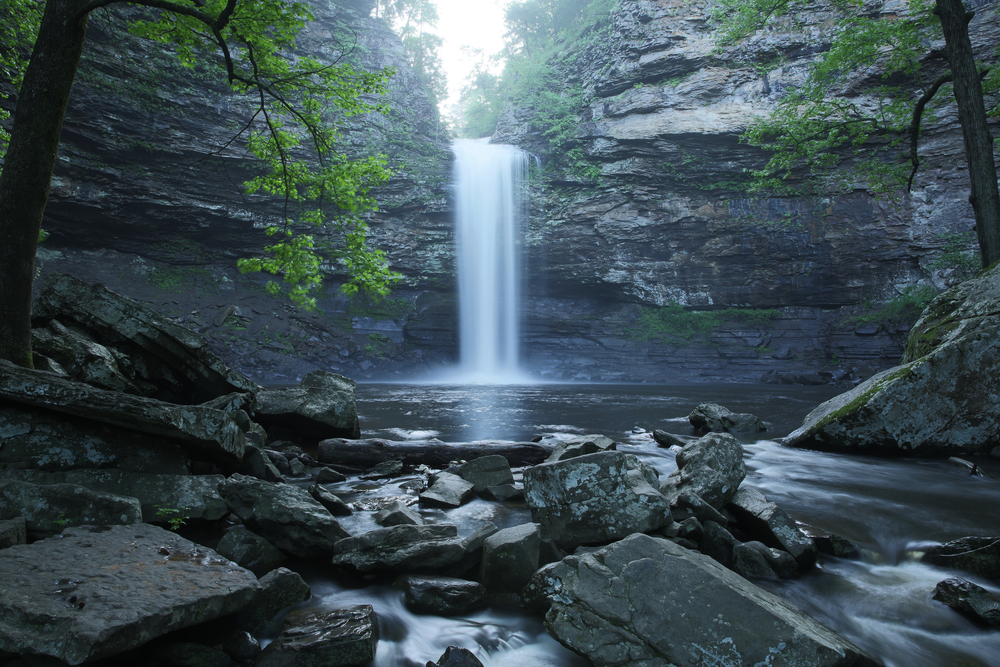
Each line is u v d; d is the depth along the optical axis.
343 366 33.47
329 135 9.73
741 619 2.71
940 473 7.57
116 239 31.83
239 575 3.26
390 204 37.09
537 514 4.38
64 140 28.00
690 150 35.47
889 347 31.48
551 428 11.79
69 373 6.64
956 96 13.25
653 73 35.91
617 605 2.91
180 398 8.12
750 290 36.38
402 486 6.38
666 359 36.84
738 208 35.78
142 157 30.30
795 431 10.12
